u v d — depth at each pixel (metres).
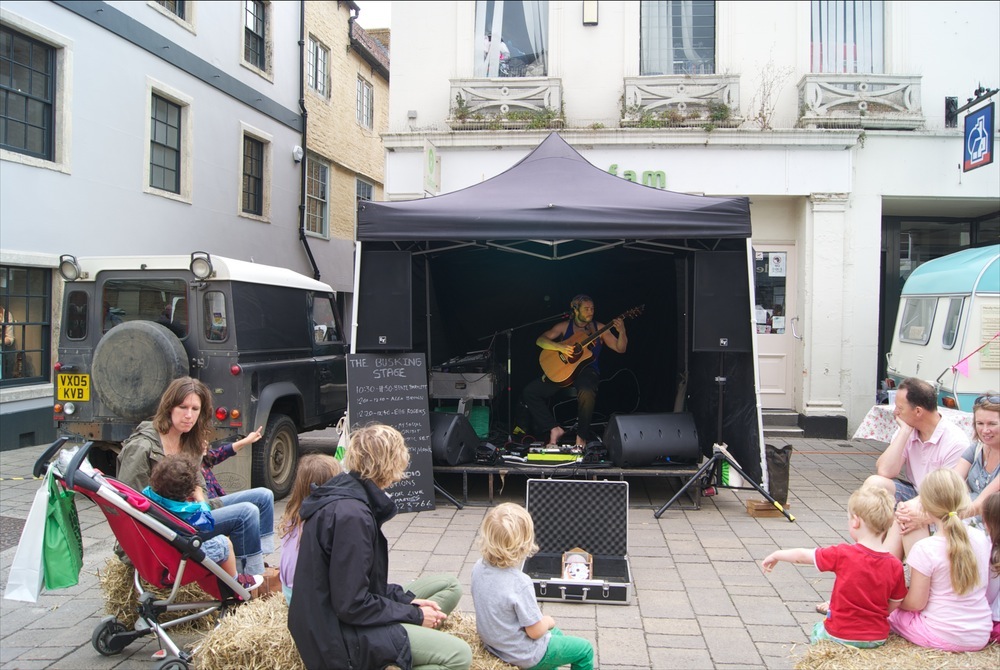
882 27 9.31
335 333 8.15
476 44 9.65
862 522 3.06
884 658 2.89
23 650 3.55
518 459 6.40
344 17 17.11
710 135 8.86
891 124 8.98
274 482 6.50
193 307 6.03
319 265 15.93
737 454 6.24
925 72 9.16
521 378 8.37
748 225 5.67
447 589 3.31
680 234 5.62
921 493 3.09
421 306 7.39
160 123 10.75
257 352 6.27
